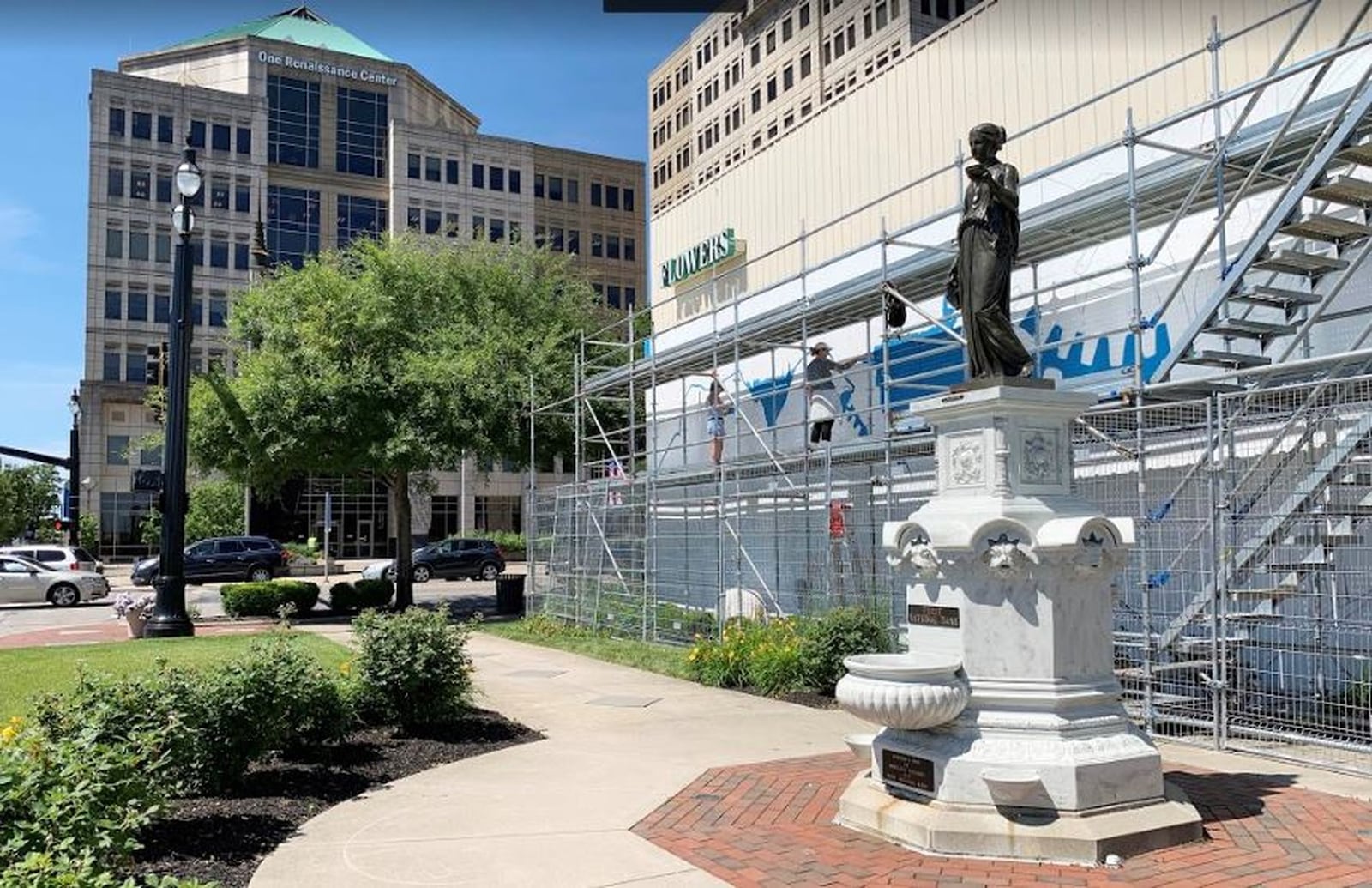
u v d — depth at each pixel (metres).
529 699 11.80
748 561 16.95
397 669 9.50
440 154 74.12
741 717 10.57
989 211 6.75
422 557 38.88
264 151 68.81
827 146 22.42
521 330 27.08
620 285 82.12
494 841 6.30
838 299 17.00
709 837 6.29
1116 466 11.59
